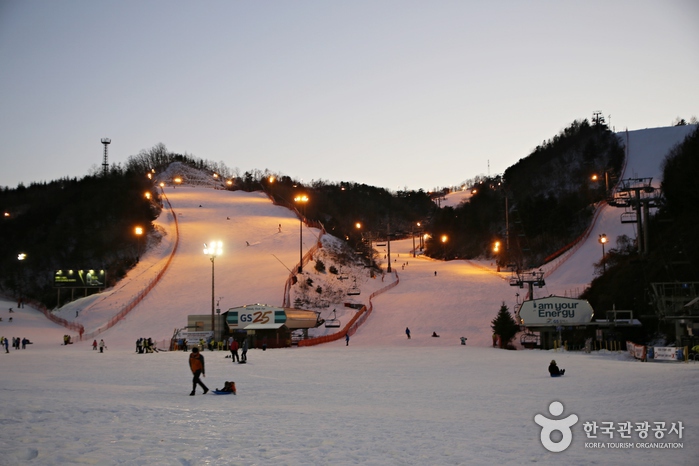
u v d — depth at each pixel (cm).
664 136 16212
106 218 12644
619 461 1315
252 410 1941
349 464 1210
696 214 6956
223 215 14012
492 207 15850
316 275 9712
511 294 9125
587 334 6250
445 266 12619
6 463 1098
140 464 1130
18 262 11544
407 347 6275
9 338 7288
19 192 17175
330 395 2542
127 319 7825
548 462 1285
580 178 15325
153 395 2342
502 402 2322
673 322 5375
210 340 6494
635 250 7669
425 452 1352
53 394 2205
